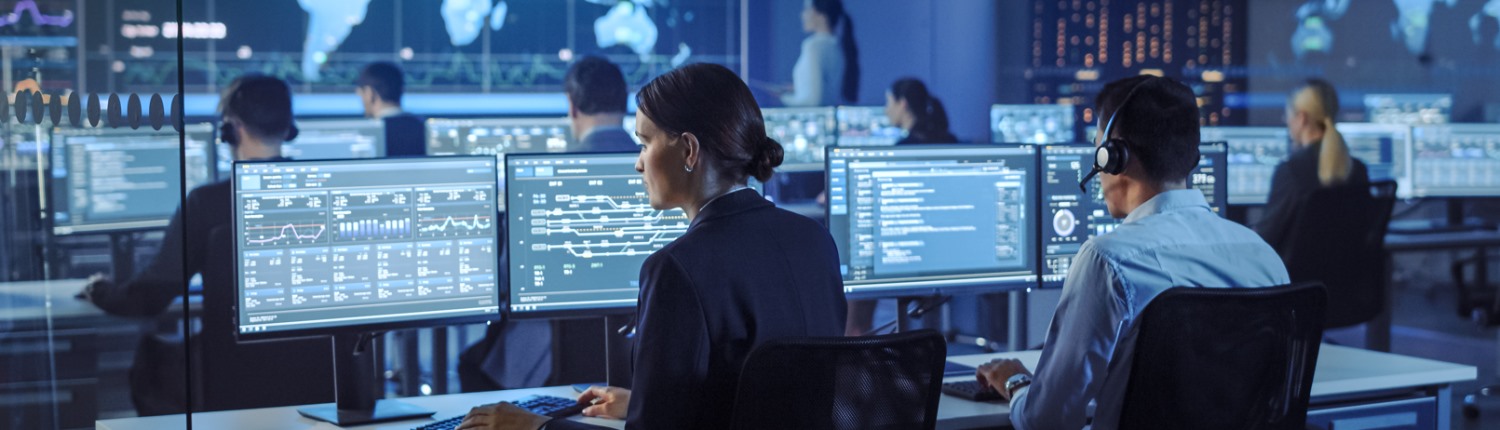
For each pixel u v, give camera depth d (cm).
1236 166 552
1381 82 823
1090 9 902
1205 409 195
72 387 239
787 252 175
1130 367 202
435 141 521
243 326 223
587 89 439
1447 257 684
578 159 244
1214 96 891
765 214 177
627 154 247
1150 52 900
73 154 216
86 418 241
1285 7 870
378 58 948
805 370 167
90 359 239
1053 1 903
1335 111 458
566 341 320
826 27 709
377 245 231
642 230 249
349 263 229
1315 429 224
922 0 905
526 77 976
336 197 228
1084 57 906
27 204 225
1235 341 194
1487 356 564
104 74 190
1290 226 445
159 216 232
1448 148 544
